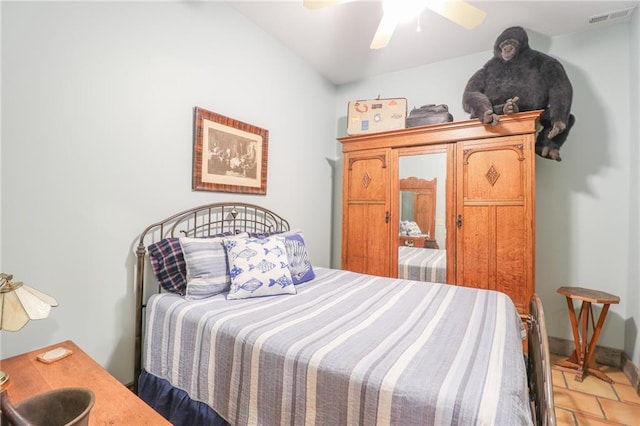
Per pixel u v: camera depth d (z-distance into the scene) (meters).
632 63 2.26
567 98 2.21
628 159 2.32
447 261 2.47
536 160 2.63
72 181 1.47
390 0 1.58
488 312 1.43
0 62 1.26
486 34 2.57
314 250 3.29
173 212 1.91
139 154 1.73
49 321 1.41
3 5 1.26
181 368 1.38
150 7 1.77
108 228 1.61
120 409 0.91
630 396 1.90
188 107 1.98
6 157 1.28
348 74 3.36
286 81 2.82
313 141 3.23
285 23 2.44
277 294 1.71
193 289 1.60
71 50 1.45
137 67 1.71
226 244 1.76
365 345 1.07
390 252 2.72
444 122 2.58
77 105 1.48
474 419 0.72
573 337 2.43
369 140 2.84
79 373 1.11
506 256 2.26
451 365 0.92
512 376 0.86
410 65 3.14
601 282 2.41
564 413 1.73
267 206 2.65
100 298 1.58
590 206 2.46
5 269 1.28
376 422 0.84
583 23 2.38
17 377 1.08
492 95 2.44
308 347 1.05
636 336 2.09
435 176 2.54
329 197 3.53
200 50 2.04
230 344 1.19
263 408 1.07
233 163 2.27
